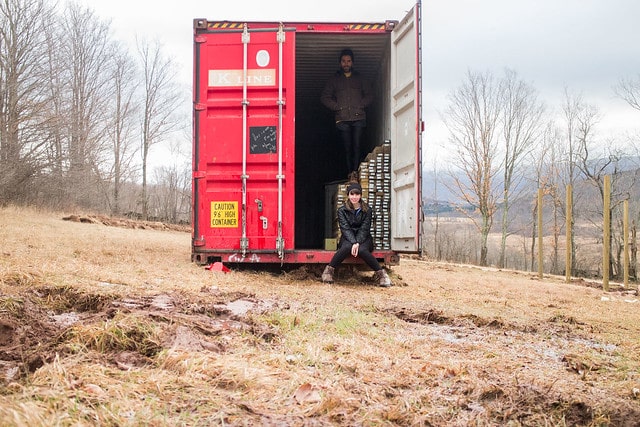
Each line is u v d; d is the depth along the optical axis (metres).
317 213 16.44
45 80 31.73
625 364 4.62
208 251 9.98
